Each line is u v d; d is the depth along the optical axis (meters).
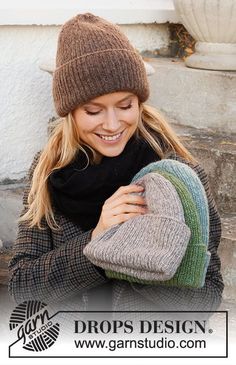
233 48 3.57
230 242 2.75
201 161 3.15
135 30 3.92
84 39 1.82
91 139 1.87
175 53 4.08
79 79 1.81
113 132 1.83
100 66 1.79
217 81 3.45
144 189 1.74
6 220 3.34
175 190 1.67
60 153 1.97
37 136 3.57
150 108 1.98
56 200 1.93
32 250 1.94
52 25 3.53
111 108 1.82
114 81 1.79
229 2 3.45
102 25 1.86
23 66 3.48
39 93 3.55
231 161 3.07
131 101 1.84
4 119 3.45
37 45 3.51
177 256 1.59
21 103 3.50
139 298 1.84
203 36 3.61
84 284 1.81
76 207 1.91
